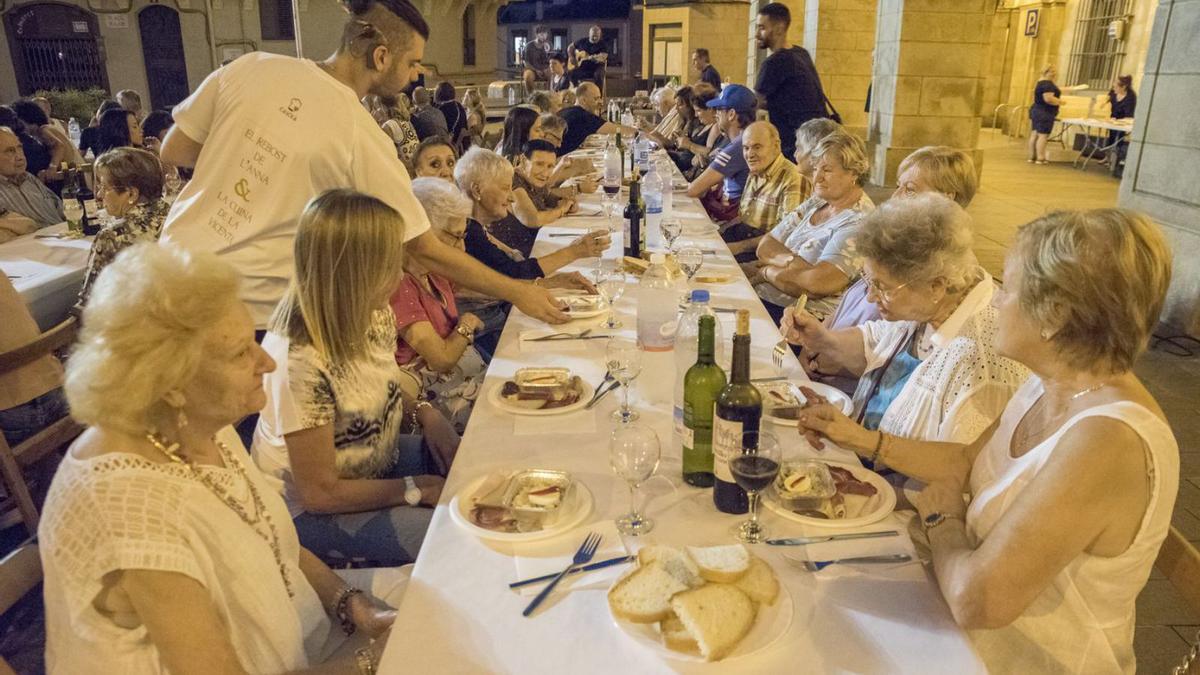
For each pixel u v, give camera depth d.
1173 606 2.32
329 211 1.58
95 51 16.09
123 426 1.07
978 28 8.34
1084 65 14.62
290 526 1.41
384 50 2.31
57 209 4.80
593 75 12.87
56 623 1.06
